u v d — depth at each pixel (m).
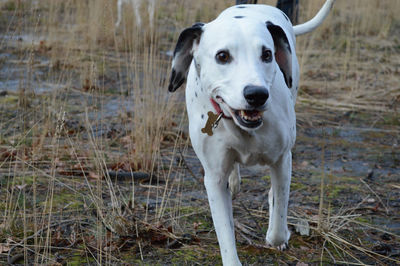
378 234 3.56
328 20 10.05
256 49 2.52
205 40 2.65
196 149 2.93
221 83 2.56
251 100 2.40
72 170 4.45
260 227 3.61
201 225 3.62
